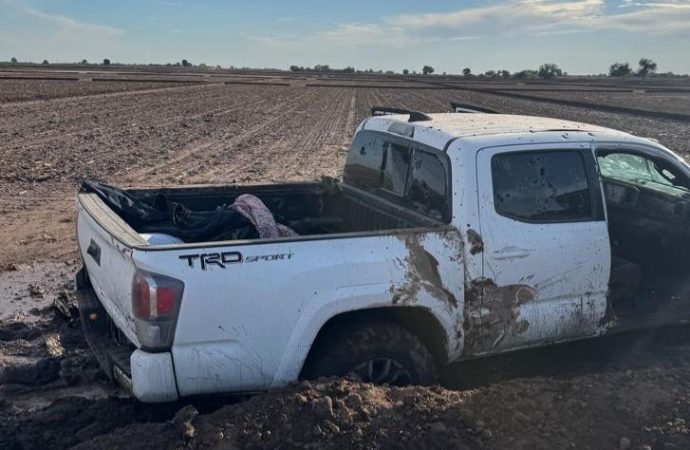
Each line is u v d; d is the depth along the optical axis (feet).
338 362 14.06
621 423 13.20
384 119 19.01
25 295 23.26
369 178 19.33
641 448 12.54
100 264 14.57
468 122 17.34
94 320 15.92
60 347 18.83
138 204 17.80
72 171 49.90
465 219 14.71
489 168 15.06
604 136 16.81
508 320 15.33
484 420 13.03
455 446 12.37
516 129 16.30
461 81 437.99
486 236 14.83
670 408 13.73
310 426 12.59
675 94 243.60
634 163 19.79
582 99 193.77
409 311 14.85
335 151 68.80
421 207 16.39
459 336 14.88
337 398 13.15
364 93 215.72
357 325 14.28
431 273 14.24
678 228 18.52
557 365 17.92
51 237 31.22
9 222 34.04
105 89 170.30
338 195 20.92
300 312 13.25
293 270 13.14
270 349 13.21
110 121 90.07
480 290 14.89
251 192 20.68
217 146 69.36
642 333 18.51
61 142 65.98
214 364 12.91
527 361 18.02
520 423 13.01
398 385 14.51
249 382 13.26
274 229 16.78
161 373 12.59
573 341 16.53
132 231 13.78
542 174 15.64
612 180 19.80
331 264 13.39
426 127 16.60
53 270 26.23
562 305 15.97
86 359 17.46
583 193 16.14
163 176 49.44
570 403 13.69
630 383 14.67
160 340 12.50
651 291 18.53
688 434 12.96
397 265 13.91
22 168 49.67
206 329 12.74
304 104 149.38
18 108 106.01
